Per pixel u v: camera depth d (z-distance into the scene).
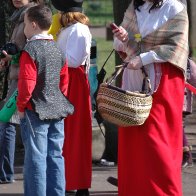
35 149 9.12
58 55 9.25
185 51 9.16
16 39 10.73
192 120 17.52
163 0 9.22
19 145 13.80
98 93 9.18
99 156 12.73
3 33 14.08
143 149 9.16
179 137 9.29
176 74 9.24
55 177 9.52
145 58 9.07
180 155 9.32
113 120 9.06
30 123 9.10
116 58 12.70
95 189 11.19
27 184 9.23
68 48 10.21
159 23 9.19
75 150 10.46
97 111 10.04
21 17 10.79
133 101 8.88
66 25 10.37
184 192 10.97
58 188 9.56
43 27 9.18
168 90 9.17
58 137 9.45
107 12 59.59
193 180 11.67
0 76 13.64
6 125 11.28
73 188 10.49
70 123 10.46
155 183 9.12
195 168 12.43
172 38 9.12
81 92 10.45
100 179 11.77
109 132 12.76
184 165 12.45
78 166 10.48
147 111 8.99
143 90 9.27
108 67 23.73
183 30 9.14
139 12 9.36
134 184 9.29
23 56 8.93
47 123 9.21
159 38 9.18
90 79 10.95
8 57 10.56
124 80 9.46
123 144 9.39
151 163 9.12
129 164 9.33
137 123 8.97
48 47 9.12
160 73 9.19
